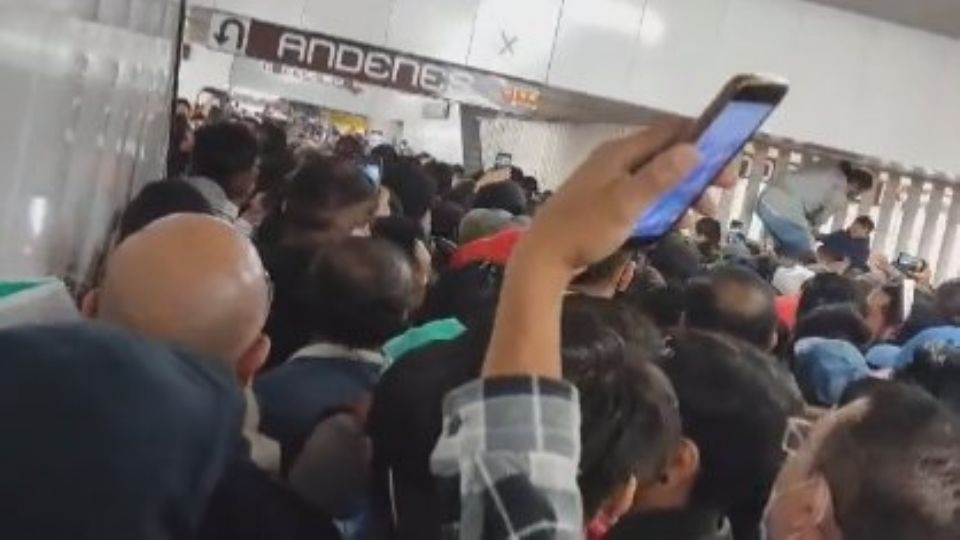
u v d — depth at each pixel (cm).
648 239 96
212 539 127
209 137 397
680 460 152
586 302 154
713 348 163
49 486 82
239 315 133
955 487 105
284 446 190
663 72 954
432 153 1417
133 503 83
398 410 144
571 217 84
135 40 318
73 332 90
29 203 181
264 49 897
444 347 150
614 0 943
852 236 754
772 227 771
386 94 1520
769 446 156
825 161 1004
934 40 978
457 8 923
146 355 90
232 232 137
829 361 309
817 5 966
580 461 120
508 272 86
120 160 327
